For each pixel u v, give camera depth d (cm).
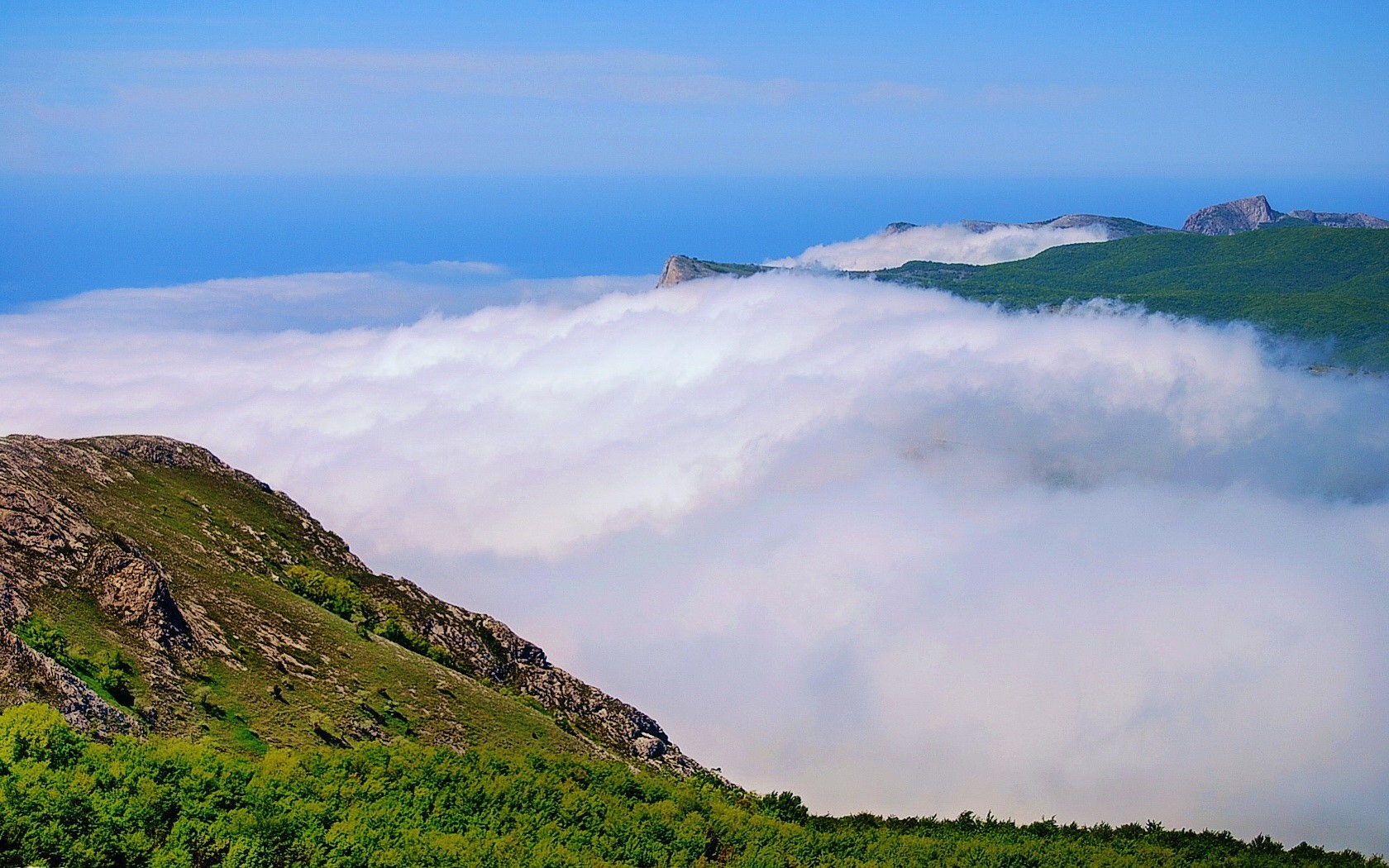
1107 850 9281
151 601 8531
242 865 5750
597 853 7144
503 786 7769
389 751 8094
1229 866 9269
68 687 6894
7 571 7925
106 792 5862
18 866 5209
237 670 8700
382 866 6059
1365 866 9725
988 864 8469
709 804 9056
